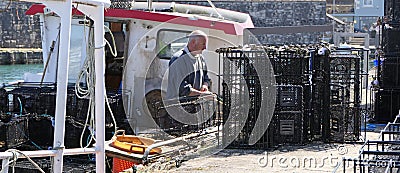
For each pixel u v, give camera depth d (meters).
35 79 10.36
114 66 9.92
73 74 9.80
